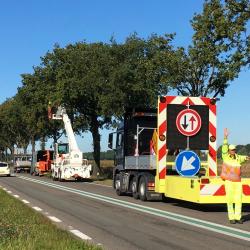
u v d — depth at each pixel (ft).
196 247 31.68
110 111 123.03
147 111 72.49
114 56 127.03
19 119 227.81
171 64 90.89
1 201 58.29
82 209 54.29
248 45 81.87
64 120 129.70
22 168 209.15
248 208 56.13
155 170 63.52
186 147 57.88
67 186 100.17
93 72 124.98
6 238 30.53
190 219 45.32
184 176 54.08
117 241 33.78
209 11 83.61
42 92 154.51
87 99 132.26
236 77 82.07
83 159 122.83
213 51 84.33
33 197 70.95
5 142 310.04
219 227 40.29
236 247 31.71
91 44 133.80
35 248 27.94
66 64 130.93
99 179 132.26
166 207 56.18
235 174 42.98
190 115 57.88
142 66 115.85
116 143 77.77
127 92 122.11
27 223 38.52
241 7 78.89
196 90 92.79
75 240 31.55
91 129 152.15
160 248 31.32
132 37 126.82
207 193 48.83
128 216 47.78
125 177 72.08
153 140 64.03
